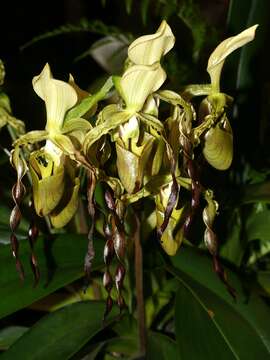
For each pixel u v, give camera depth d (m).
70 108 0.37
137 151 0.37
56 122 0.37
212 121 0.39
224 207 0.51
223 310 0.44
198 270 0.48
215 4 1.25
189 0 0.59
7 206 0.57
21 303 0.43
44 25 1.67
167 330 0.55
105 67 0.70
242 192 0.51
